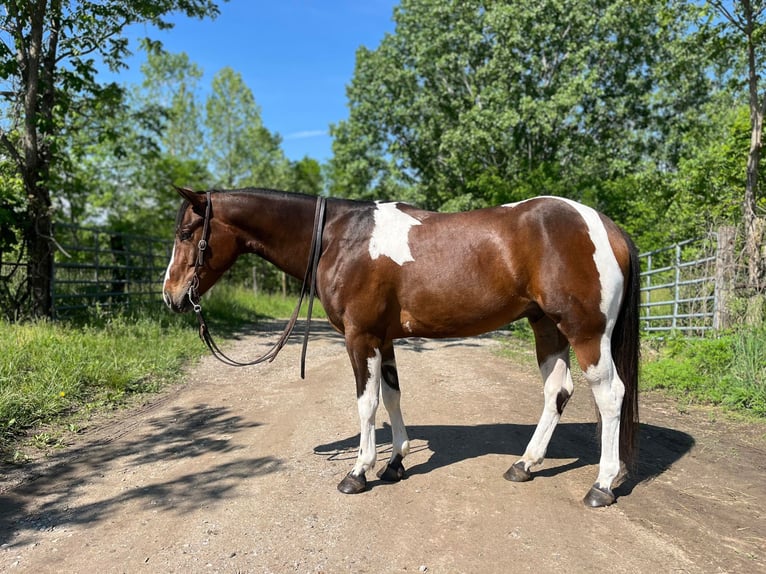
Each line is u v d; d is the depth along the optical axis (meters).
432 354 8.95
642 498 3.35
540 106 17.55
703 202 11.51
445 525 3.03
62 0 8.63
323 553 2.77
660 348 7.75
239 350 8.99
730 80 10.80
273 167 30.98
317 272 3.63
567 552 2.74
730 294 6.92
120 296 11.29
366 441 3.54
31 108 8.41
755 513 3.14
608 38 20.08
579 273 3.19
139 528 3.04
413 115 21.66
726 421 4.94
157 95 31.19
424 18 21.05
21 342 6.48
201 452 4.22
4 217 7.83
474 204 18.23
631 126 21.73
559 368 3.68
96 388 5.81
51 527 3.07
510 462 3.95
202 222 3.77
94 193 21.41
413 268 3.42
